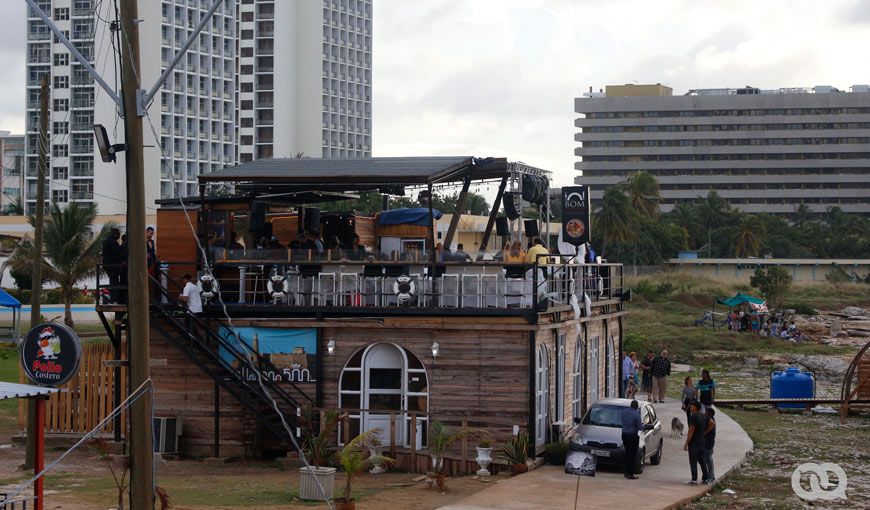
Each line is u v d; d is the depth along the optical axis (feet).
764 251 611.88
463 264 90.17
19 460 89.61
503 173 101.09
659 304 308.40
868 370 136.98
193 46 488.85
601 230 418.72
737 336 235.20
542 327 88.74
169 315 91.45
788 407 140.67
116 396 94.38
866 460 99.60
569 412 100.94
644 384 145.28
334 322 90.17
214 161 508.53
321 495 69.26
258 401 90.79
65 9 467.52
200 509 64.75
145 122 457.27
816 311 329.93
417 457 84.89
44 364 60.18
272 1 551.59
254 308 91.50
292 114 563.07
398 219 106.52
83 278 225.15
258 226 95.20
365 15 620.08
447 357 88.69
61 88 465.06
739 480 87.35
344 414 87.25
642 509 69.15
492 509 67.77
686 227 606.14
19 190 482.28
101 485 75.36
